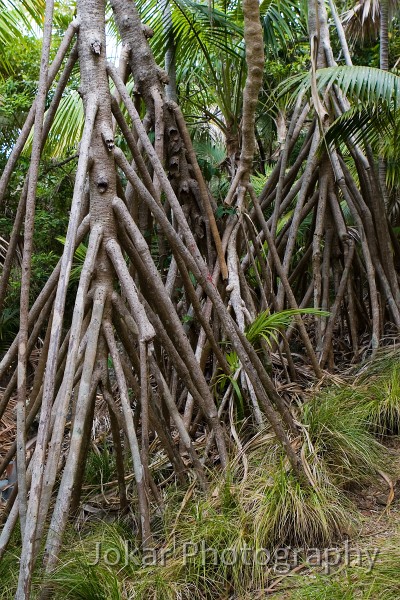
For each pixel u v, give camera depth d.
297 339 5.31
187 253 3.18
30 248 2.87
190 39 5.34
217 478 3.24
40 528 2.56
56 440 2.63
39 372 3.30
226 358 4.13
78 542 2.97
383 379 4.17
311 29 5.41
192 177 4.51
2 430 5.18
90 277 3.00
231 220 4.47
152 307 3.52
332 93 5.25
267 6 5.78
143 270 3.29
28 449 4.43
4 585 2.70
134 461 2.88
